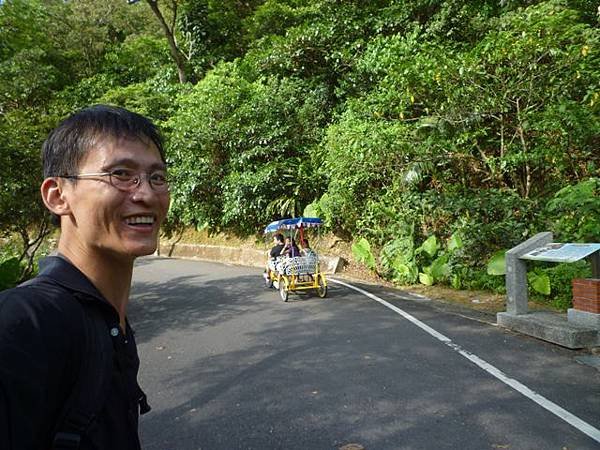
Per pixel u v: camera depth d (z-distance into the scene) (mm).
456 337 5945
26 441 871
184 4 21922
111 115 1209
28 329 911
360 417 3793
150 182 1204
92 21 26688
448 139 10312
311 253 9422
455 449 3225
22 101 12664
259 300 9102
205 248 17172
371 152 10891
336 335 6285
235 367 5250
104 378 1030
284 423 3766
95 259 1170
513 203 9008
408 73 9883
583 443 3229
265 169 14492
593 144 8867
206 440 3568
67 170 1167
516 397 4035
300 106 15578
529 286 7961
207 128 15742
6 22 18312
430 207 10562
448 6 13047
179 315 8156
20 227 9805
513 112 9844
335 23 15422
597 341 5344
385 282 10719
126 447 1085
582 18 10945
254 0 23359
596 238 7434
